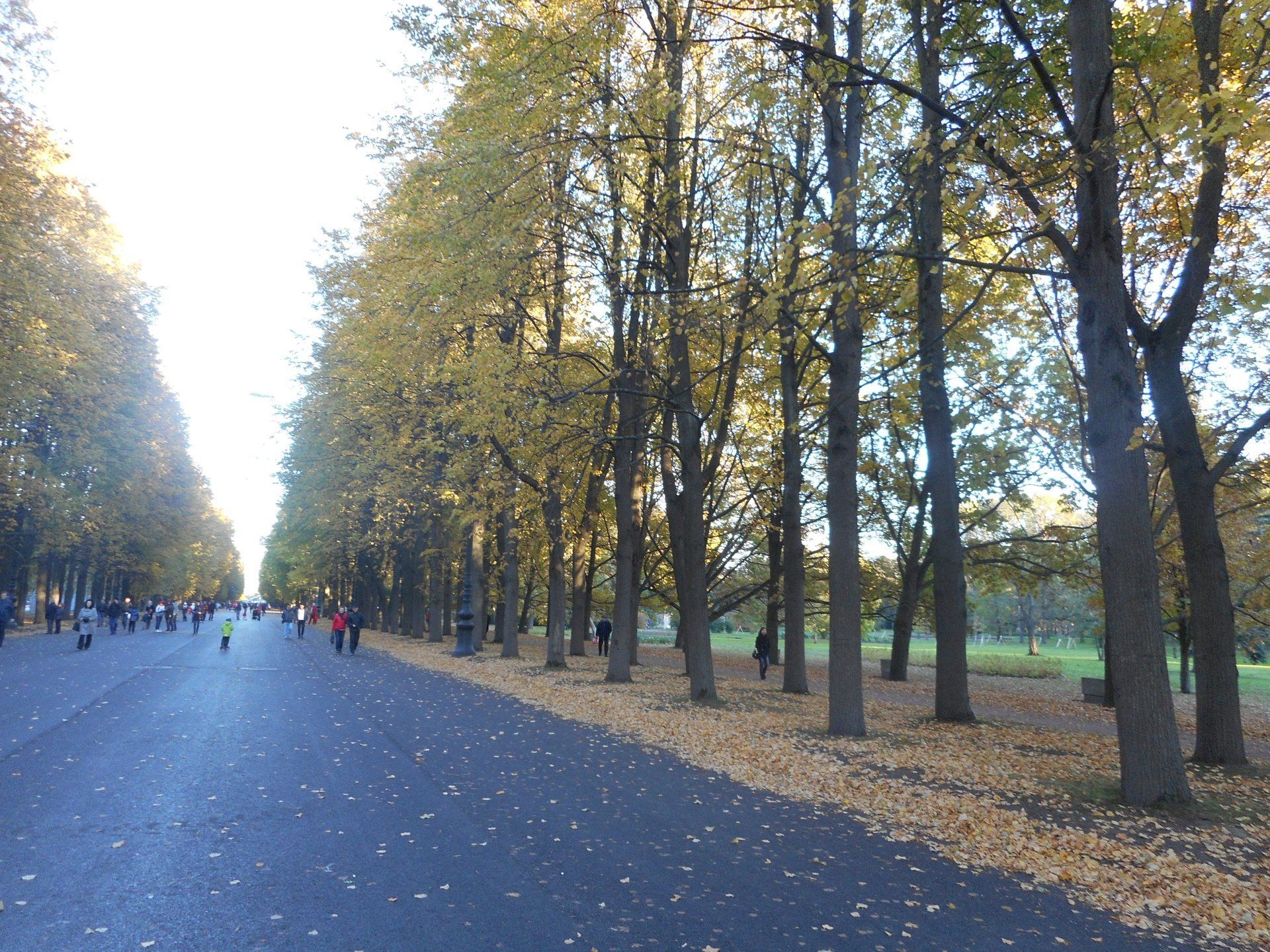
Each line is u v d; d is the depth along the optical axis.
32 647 31.83
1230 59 9.78
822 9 13.26
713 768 10.82
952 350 17.44
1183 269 10.72
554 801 8.51
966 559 24.19
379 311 23.12
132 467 46.97
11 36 23.19
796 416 19.88
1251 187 12.12
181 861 6.27
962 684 15.30
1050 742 13.16
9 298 26.39
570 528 28.84
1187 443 11.01
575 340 24.89
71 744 10.89
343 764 10.08
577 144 15.24
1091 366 9.16
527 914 5.38
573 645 34.34
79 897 5.48
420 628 46.66
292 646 37.78
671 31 15.91
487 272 16.17
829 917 5.53
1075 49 9.10
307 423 33.97
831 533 13.92
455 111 16.41
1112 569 8.98
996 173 12.15
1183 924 5.68
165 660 26.58
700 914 5.50
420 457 32.03
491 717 15.09
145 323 45.69
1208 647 10.92
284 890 5.71
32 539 44.75
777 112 15.20
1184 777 8.73
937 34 12.59
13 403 30.84
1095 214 9.02
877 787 9.61
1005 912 5.78
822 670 33.41
